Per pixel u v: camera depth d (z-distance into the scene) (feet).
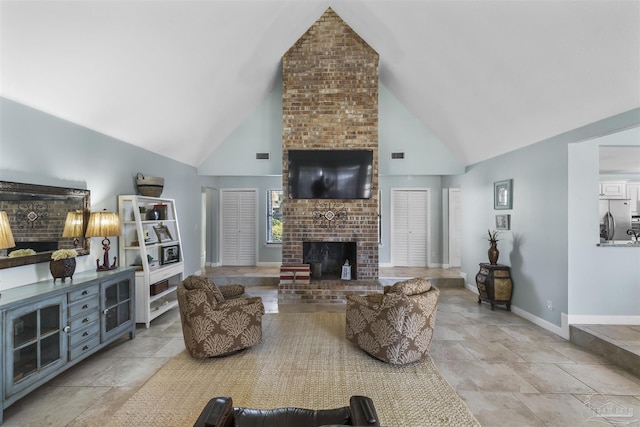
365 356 9.86
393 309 9.12
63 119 9.98
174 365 9.23
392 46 14.78
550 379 8.66
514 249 14.46
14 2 6.79
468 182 18.88
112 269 11.00
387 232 23.84
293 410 5.39
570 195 11.32
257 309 10.28
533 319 13.15
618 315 11.23
